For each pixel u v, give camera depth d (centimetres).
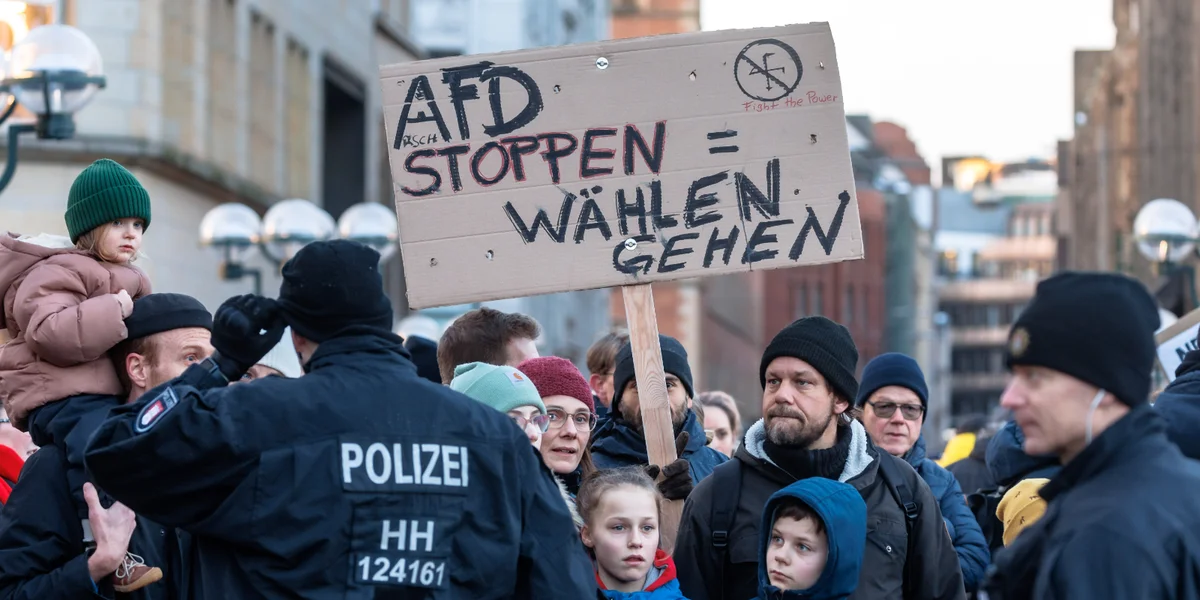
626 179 530
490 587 411
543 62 530
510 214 526
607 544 489
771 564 480
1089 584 350
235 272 1477
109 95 1975
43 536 462
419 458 407
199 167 2131
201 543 409
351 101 3138
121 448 396
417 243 523
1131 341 367
